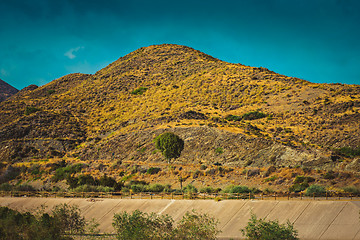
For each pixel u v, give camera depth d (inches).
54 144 4365.2
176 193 2271.2
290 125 4033.0
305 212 1695.4
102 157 3816.4
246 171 2746.1
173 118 4244.6
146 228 1485.0
